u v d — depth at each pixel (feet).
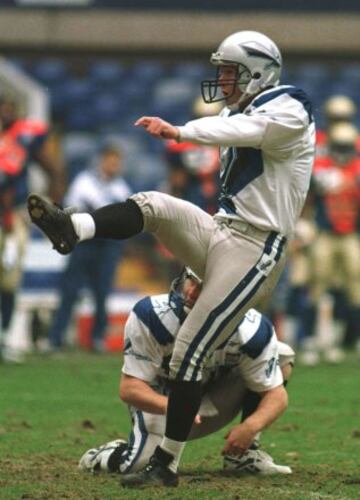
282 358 69.97
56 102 190.49
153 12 181.47
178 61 189.88
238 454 65.87
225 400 68.54
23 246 139.13
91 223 61.21
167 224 62.49
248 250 62.59
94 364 138.10
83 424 90.17
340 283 150.92
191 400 62.90
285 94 62.85
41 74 188.65
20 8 180.96
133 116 191.72
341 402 107.55
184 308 65.21
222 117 61.82
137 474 63.62
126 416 96.53
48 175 144.05
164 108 192.54
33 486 63.62
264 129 61.16
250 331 65.98
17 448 79.10
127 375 65.98
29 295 164.25
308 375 130.93
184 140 60.29
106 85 191.93
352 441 84.33
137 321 65.77
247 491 62.64
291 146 62.44
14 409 99.96
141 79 192.34
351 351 157.89
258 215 62.59
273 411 66.08
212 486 64.08
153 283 169.58
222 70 65.26
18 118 154.10
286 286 152.05
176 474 64.18
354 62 187.01
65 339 156.25
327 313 162.71
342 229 148.77
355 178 148.36
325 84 191.93
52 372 129.18
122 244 149.59
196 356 62.64
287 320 157.28
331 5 182.39
